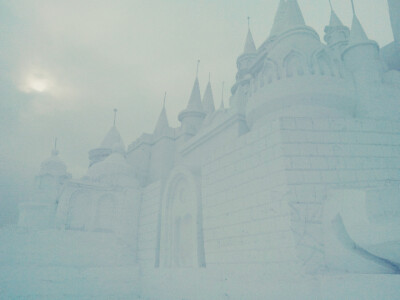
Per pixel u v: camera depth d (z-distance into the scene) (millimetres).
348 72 16875
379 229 9211
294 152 12352
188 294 16688
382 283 8430
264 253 12312
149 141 32906
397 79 17469
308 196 11656
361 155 12539
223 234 15109
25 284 19141
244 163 14516
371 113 15664
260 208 13000
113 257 23781
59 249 21969
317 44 16703
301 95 15336
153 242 22594
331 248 10641
